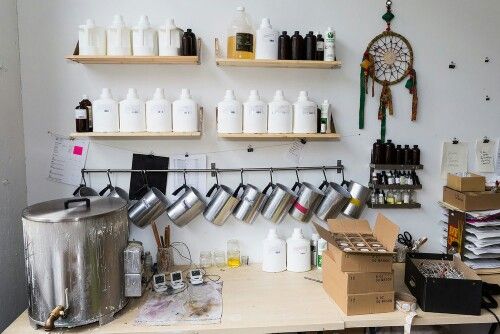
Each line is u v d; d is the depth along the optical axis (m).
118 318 1.55
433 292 1.57
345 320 1.52
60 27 1.97
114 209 1.52
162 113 1.86
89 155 2.04
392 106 2.15
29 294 1.48
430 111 2.18
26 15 1.95
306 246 2.02
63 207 1.54
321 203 2.01
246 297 1.72
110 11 1.98
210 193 2.03
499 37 2.17
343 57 2.09
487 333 2.05
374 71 2.11
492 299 1.65
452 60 2.16
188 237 2.11
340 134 2.13
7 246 1.84
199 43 1.98
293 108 1.97
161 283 1.79
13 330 1.47
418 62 2.14
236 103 1.89
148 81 2.02
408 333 1.52
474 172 2.23
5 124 1.83
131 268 1.56
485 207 1.97
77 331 1.46
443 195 2.19
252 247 2.14
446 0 2.12
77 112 1.87
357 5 2.07
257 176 2.12
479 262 1.99
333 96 2.11
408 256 1.86
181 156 2.07
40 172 2.03
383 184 2.10
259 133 1.89
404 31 2.12
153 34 1.84
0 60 1.79
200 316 1.55
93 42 1.82
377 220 1.84
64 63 1.99
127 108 1.85
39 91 1.99
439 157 2.20
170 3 1.99
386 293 1.58
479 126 2.21
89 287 1.45
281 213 1.99
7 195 1.84
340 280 1.61
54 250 1.41
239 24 1.95
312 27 2.06
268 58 1.86
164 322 1.51
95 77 2.00
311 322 1.51
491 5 2.15
